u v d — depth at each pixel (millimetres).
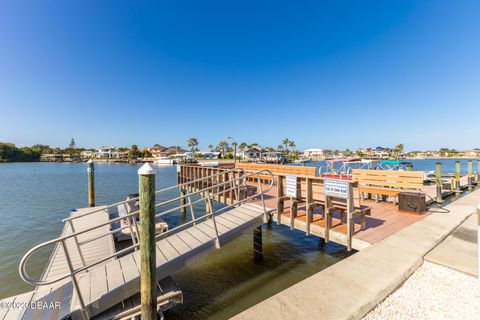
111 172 48094
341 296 2639
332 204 5488
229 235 4953
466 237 4570
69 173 44625
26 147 101312
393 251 3826
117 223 8070
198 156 94750
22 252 7918
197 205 14180
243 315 2348
